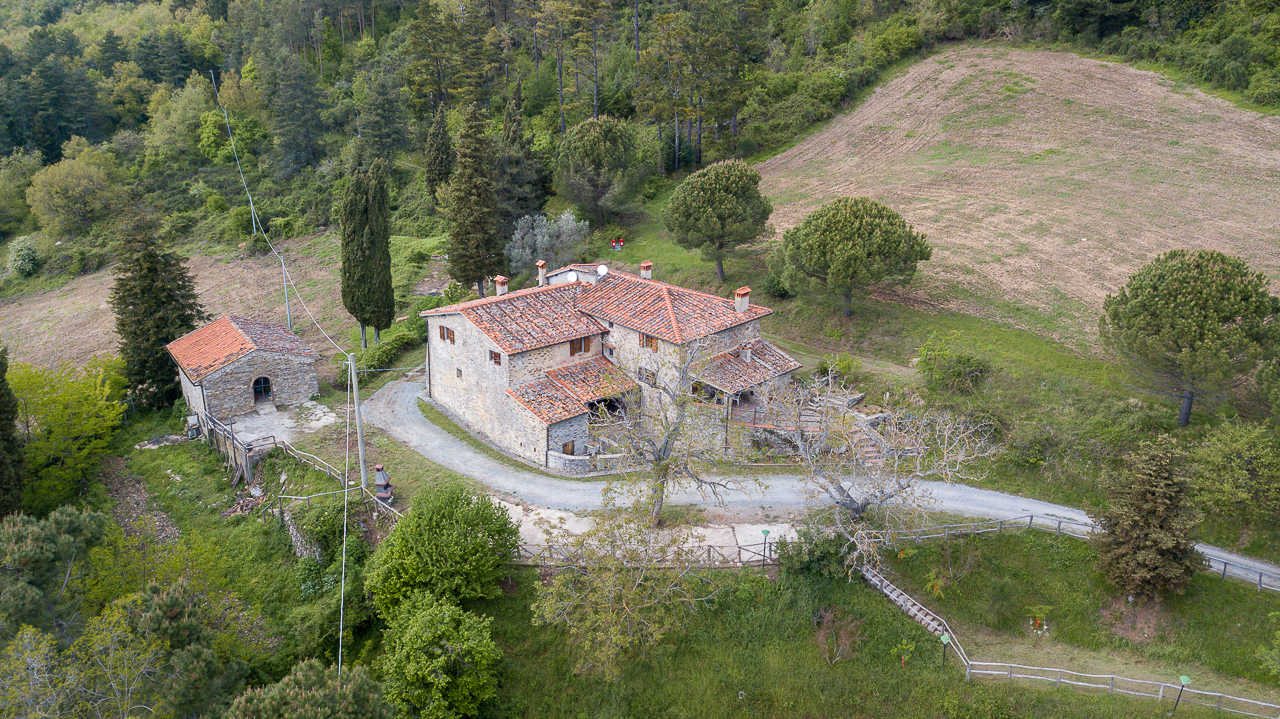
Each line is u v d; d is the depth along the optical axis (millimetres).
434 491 30391
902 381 41406
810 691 27656
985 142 73625
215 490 40438
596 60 85000
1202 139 65750
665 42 75625
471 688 26453
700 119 78938
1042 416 37344
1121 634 29031
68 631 25141
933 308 48281
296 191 90312
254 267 78938
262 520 37188
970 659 28312
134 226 49281
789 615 29031
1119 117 72125
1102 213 57625
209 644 25703
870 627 28906
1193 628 28438
